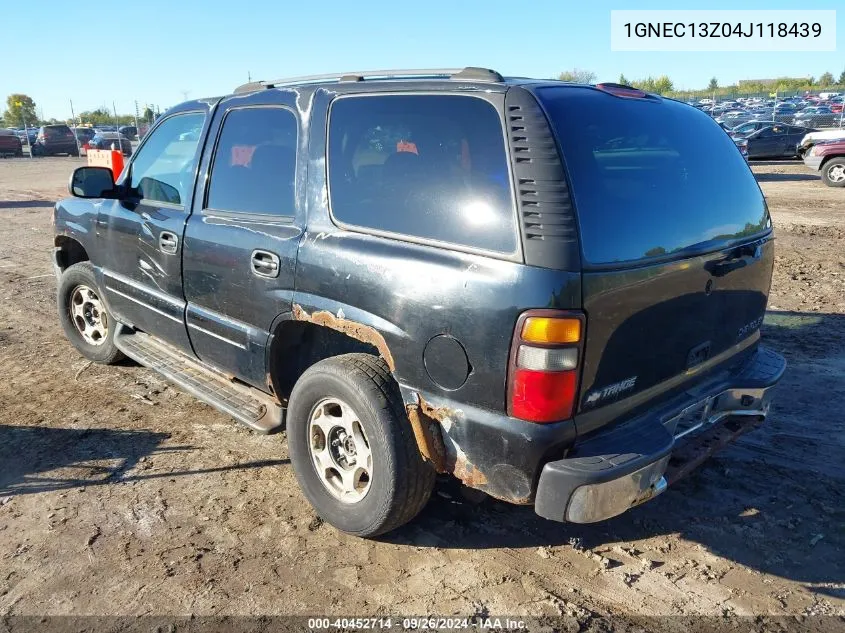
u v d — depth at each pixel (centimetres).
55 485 365
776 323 627
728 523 327
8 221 1338
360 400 289
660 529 323
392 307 276
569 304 235
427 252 268
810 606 273
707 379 316
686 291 281
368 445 294
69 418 445
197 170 389
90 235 485
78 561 302
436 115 277
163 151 425
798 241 1005
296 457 330
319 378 306
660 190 279
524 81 277
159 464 387
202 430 429
